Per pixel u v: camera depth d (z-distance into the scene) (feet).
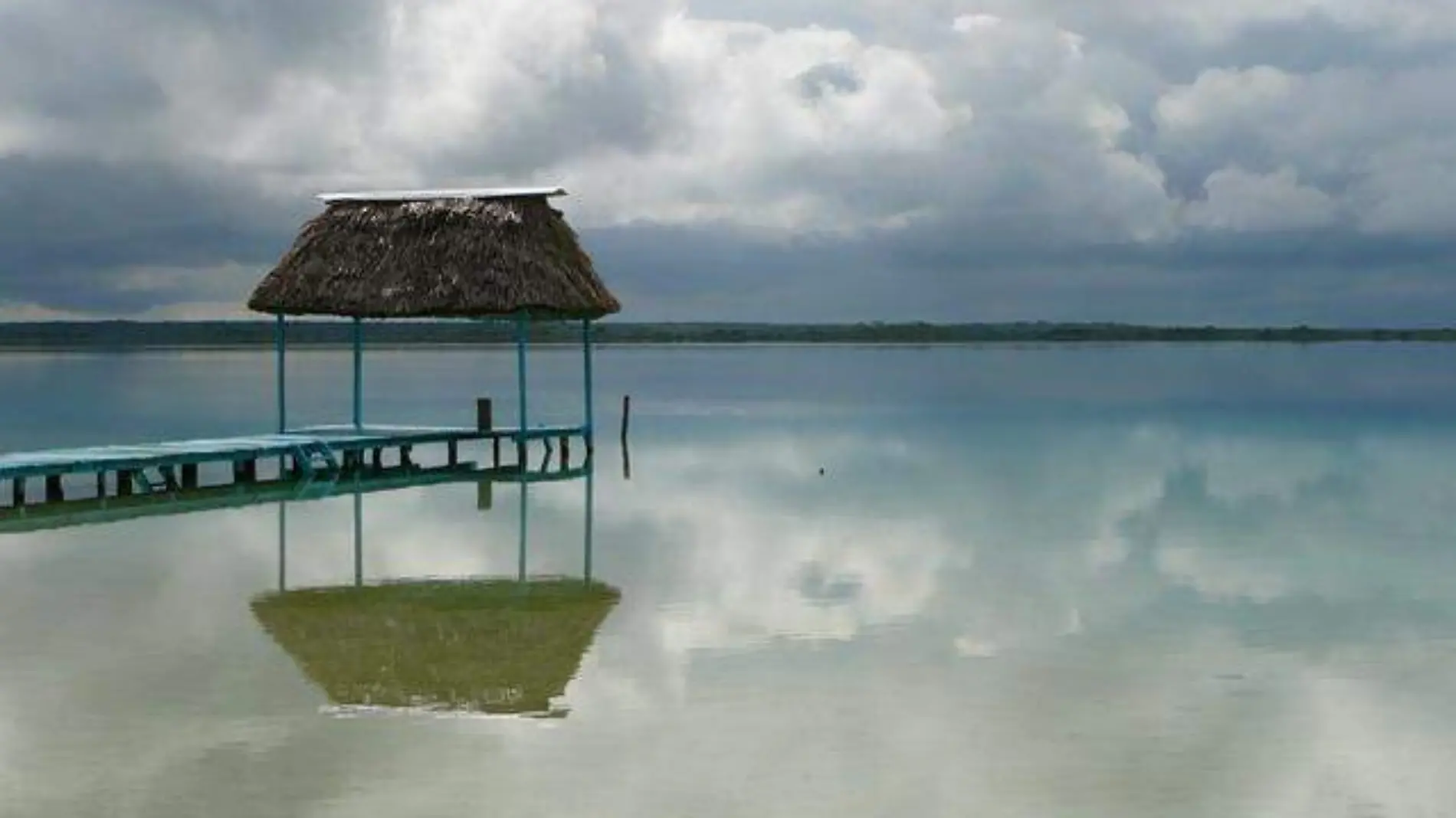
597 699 32.65
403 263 83.30
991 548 54.75
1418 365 358.84
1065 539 57.06
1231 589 46.44
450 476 81.10
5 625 40.09
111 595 44.88
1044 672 35.06
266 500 70.08
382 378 264.31
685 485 77.00
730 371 317.63
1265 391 197.26
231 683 33.78
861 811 25.38
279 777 26.91
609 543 56.24
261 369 326.44
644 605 43.65
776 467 86.58
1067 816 25.18
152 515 63.98
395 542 56.70
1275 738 29.78
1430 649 37.81
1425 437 110.22
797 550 54.34
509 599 44.75
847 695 32.94
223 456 70.54
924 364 383.65
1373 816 25.38
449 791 26.25
